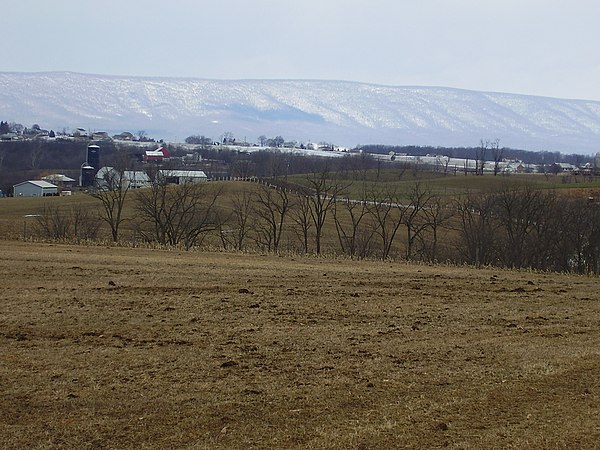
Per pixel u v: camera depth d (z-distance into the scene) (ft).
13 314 63.77
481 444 36.09
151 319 63.67
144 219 229.66
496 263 203.21
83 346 53.72
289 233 240.32
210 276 90.33
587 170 444.14
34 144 580.71
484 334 62.95
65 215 244.22
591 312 75.72
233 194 272.92
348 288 85.76
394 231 213.46
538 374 49.57
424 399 43.34
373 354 53.93
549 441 36.68
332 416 39.88
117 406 40.70
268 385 45.19
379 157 526.16
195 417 39.24
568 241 204.64
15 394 42.29
